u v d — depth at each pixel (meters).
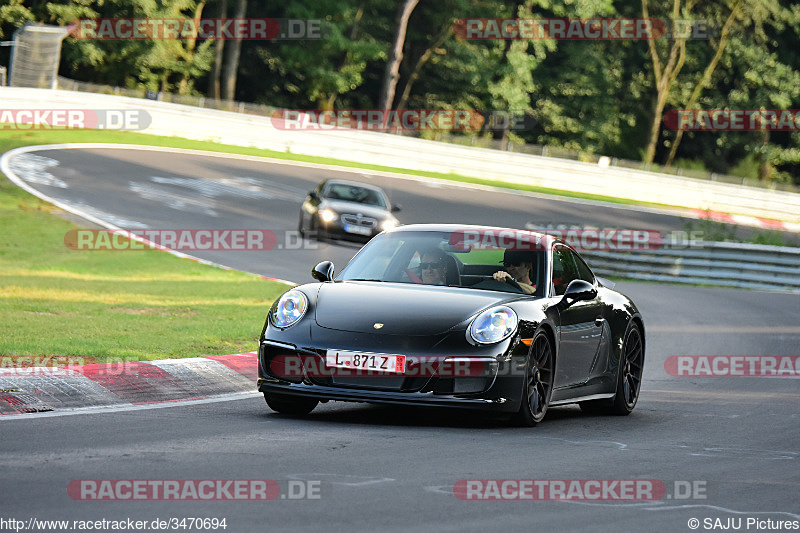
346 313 23.53
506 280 25.66
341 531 13.63
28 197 84.62
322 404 26.88
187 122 139.25
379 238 27.45
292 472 17.30
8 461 17.12
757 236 93.25
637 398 29.17
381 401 22.44
